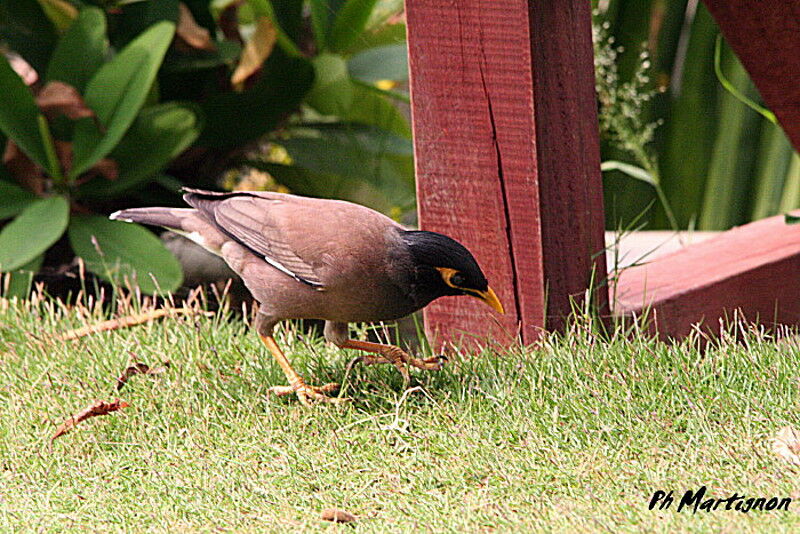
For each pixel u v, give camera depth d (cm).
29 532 607
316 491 642
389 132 1330
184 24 1248
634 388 704
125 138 1187
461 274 702
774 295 944
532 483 618
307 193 1328
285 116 1296
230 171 1484
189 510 626
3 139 1188
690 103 1562
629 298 863
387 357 780
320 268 714
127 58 1141
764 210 1548
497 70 762
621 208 1611
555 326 799
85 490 659
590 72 779
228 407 748
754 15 873
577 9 759
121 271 1070
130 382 791
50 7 1242
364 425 712
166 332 867
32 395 780
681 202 1593
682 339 867
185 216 812
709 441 639
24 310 966
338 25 1272
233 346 829
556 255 790
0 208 1134
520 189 780
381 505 616
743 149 1550
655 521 556
